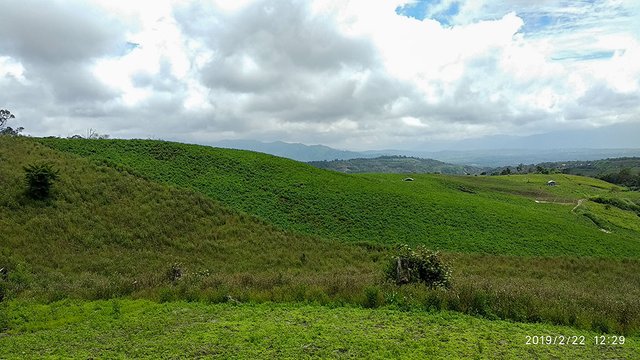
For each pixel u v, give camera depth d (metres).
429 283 18.94
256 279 21.06
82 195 36.72
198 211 40.03
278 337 11.91
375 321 13.77
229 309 15.48
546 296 17.73
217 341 11.66
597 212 75.69
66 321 14.53
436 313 14.78
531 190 100.88
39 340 12.58
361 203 50.78
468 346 11.54
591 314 14.86
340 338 11.85
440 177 99.69
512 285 20.97
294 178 56.56
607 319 14.38
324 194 52.06
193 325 13.48
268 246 36.16
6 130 80.62
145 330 13.11
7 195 32.81
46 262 26.30
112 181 41.19
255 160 62.00
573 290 22.09
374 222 45.72
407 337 12.09
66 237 30.17
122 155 52.66
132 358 10.70
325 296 16.55
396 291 16.86
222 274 26.53
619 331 13.77
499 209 57.31
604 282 28.98
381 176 90.75
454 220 49.28
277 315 14.59
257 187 51.25
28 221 30.72
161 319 14.15
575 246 44.66
